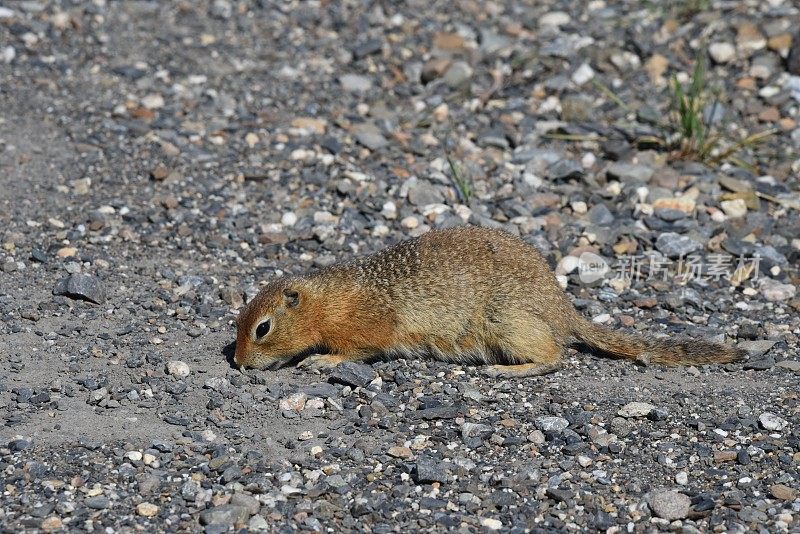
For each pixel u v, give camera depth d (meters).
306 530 8.79
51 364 11.12
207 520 8.77
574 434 10.16
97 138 16.38
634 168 15.84
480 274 11.36
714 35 19.09
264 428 10.24
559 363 11.41
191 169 15.70
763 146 16.72
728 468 9.70
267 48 19.38
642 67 18.56
